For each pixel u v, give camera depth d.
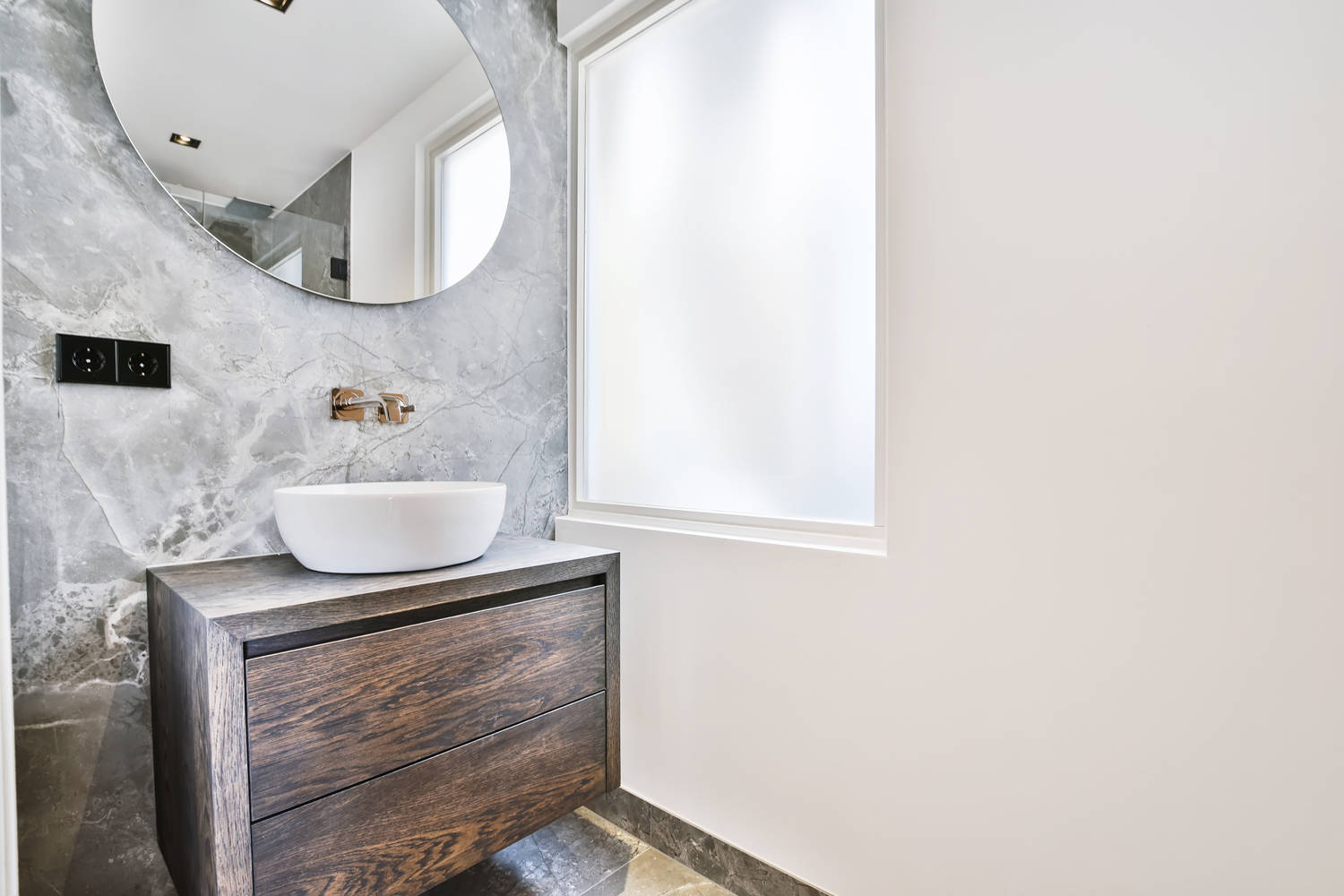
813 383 1.45
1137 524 0.98
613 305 1.89
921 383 1.19
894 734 1.23
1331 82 0.84
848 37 1.40
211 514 1.28
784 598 1.39
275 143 1.38
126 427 1.18
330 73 1.48
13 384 1.07
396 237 1.57
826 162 1.43
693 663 1.57
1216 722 0.92
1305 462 0.86
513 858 1.61
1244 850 0.90
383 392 1.53
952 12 1.16
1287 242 0.87
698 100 1.67
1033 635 1.07
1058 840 1.05
